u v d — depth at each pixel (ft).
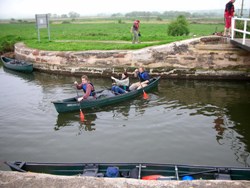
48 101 43.37
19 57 77.36
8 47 96.37
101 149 27.68
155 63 56.75
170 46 55.21
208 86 49.98
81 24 210.59
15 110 39.52
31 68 65.62
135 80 56.39
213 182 13.44
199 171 19.38
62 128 33.09
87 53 60.44
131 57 57.47
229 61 53.01
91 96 39.42
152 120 34.71
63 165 20.30
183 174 19.39
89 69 60.59
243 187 13.01
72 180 13.97
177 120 34.53
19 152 27.48
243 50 51.70
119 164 20.02
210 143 28.50
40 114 37.81
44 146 28.66
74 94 46.78
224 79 53.93
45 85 53.78
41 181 13.92
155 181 13.74
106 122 34.47
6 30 167.43
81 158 26.03
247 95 44.04
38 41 83.97
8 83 56.39
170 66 56.13
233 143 28.40
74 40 86.53
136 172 19.12
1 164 25.36
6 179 14.10
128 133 31.17
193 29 134.21
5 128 33.27
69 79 58.80
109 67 59.06
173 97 43.78
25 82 56.95
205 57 53.88
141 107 39.50
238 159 25.39
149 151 27.04
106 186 13.44
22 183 13.79
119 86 44.42
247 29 53.67
